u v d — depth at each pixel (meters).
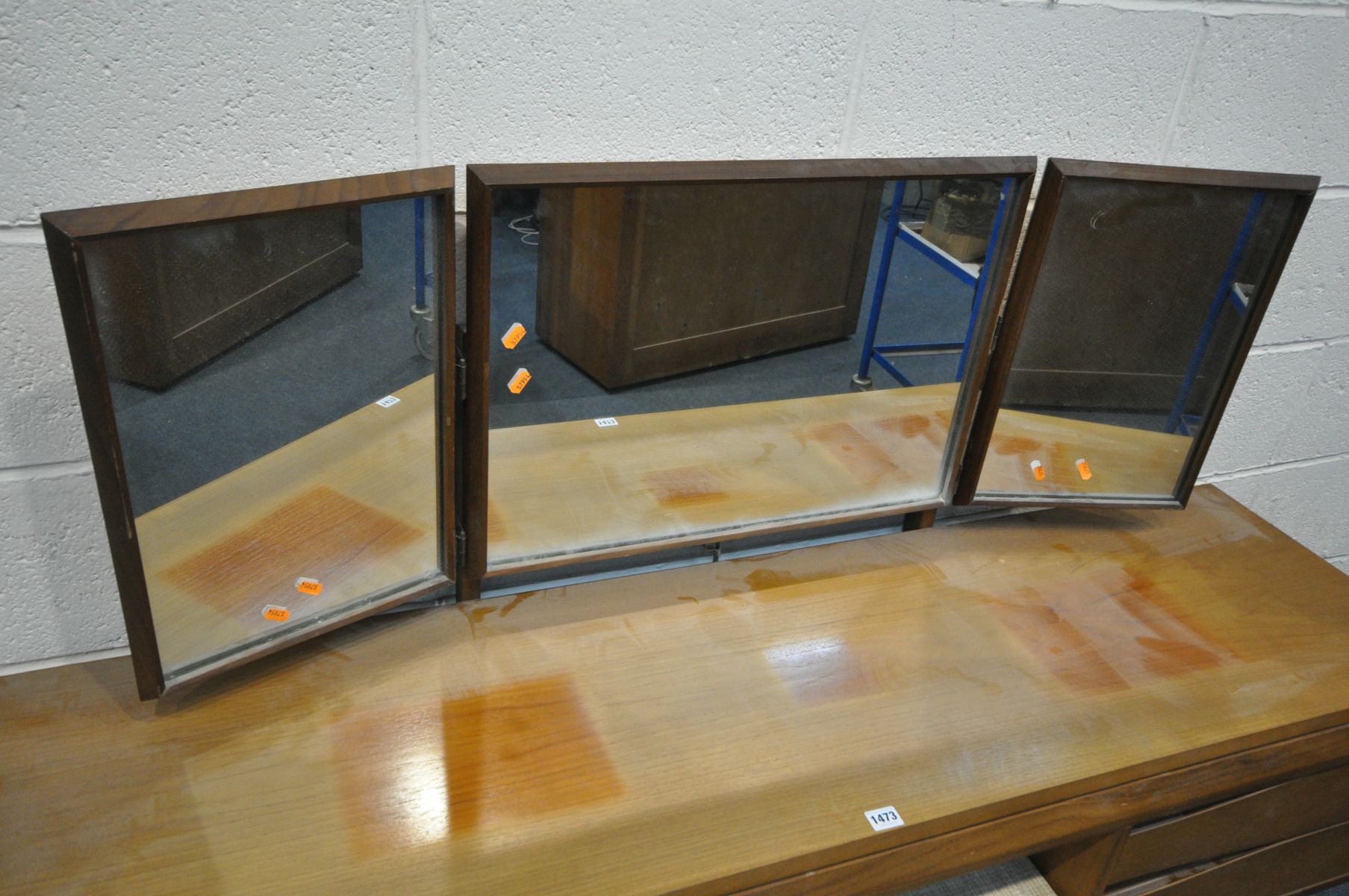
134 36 0.81
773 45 1.03
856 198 0.99
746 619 1.10
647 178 0.89
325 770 0.87
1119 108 1.23
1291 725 1.04
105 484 0.77
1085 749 0.98
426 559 1.03
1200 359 1.22
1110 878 1.11
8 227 0.84
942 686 1.03
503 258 0.88
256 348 0.81
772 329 1.04
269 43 0.85
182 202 0.71
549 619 1.07
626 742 0.93
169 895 0.76
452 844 0.82
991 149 1.19
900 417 1.17
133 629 0.84
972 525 1.31
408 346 0.89
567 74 0.97
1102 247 1.10
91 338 0.71
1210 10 1.19
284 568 0.92
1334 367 1.61
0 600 1.01
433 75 0.92
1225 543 1.32
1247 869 1.24
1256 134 1.32
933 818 0.89
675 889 0.81
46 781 0.85
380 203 0.81
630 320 0.97
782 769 0.92
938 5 1.07
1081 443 1.25
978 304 1.11
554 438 1.01
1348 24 1.27
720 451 1.10
